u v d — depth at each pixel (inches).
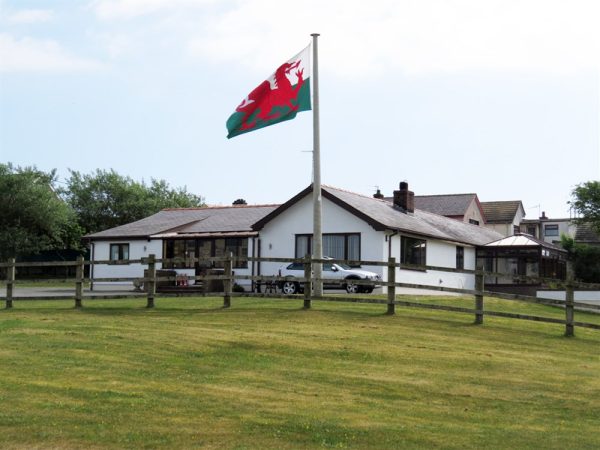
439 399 491.2
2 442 374.0
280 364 565.0
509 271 1775.3
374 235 1338.6
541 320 760.3
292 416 431.8
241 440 386.3
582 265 2094.0
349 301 822.5
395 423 430.0
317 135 950.4
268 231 1454.2
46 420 407.8
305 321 746.2
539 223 2785.4
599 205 1852.9
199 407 442.9
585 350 679.7
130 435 388.5
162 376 514.0
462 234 1717.5
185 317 763.4
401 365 577.3
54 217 2166.6
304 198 1417.3
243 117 967.0
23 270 2256.4
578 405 490.6
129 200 2684.5
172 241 1637.6
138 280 851.4
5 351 572.1
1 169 2174.0
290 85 953.5
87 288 1636.3
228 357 581.3
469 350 641.6
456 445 394.0
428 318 794.8
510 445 398.6
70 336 636.7
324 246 1376.7
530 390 522.6
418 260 1466.5
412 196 1654.8
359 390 501.4
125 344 609.3
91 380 494.6
